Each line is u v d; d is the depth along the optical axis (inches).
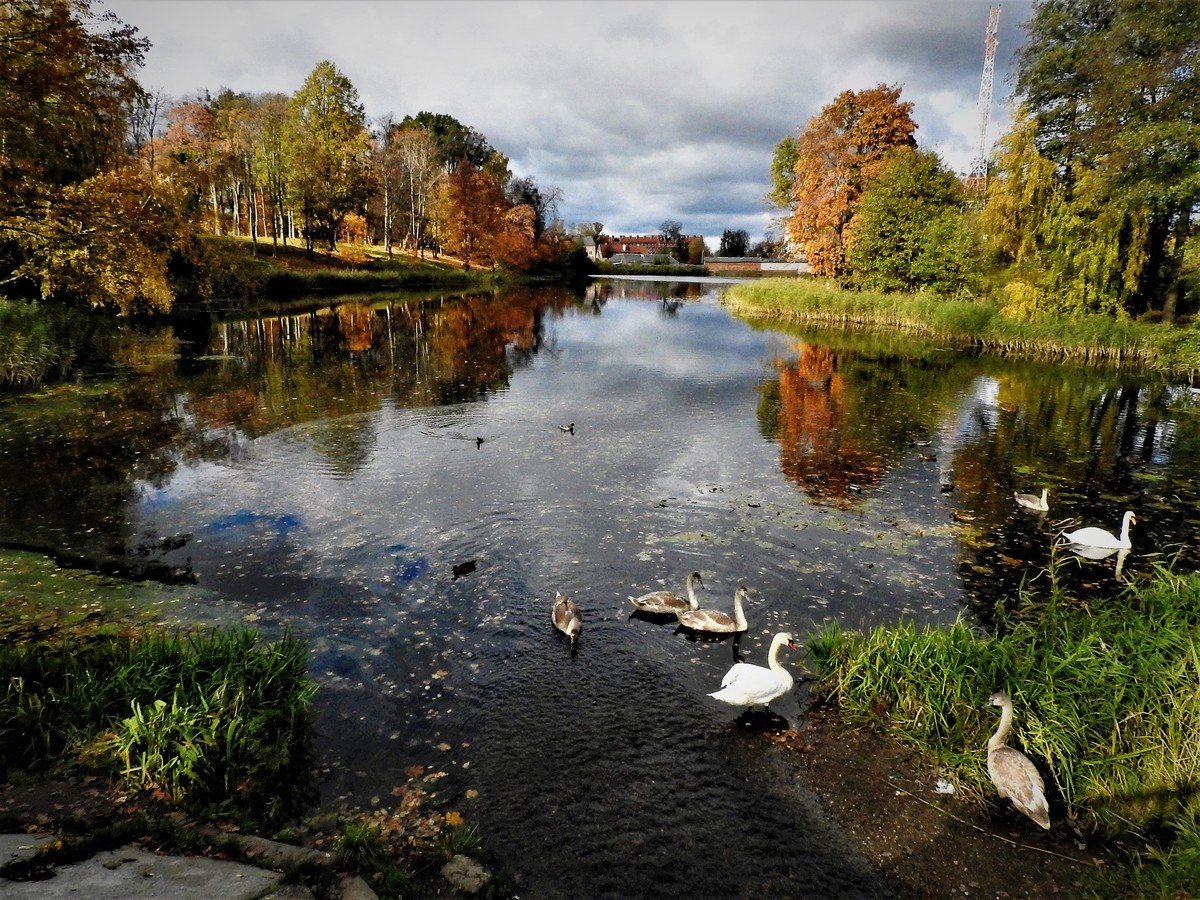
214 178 2081.7
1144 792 243.3
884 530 487.8
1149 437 746.2
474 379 1047.0
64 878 181.9
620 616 371.9
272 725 271.9
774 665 300.7
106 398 874.1
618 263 6348.4
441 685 310.7
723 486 574.9
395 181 3280.0
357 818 234.2
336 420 784.9
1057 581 414.3
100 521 488.7
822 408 875.4
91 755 246.2
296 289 2299.5
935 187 1844.2
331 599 383.6
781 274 4453.7
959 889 212.5
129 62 791.1
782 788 254.2
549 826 234.4
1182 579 338.0
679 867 219.1
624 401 904.9
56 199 721.0
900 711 288.2
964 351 1389.0
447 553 442.3
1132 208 1169.4
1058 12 1338.6
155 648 295.9
